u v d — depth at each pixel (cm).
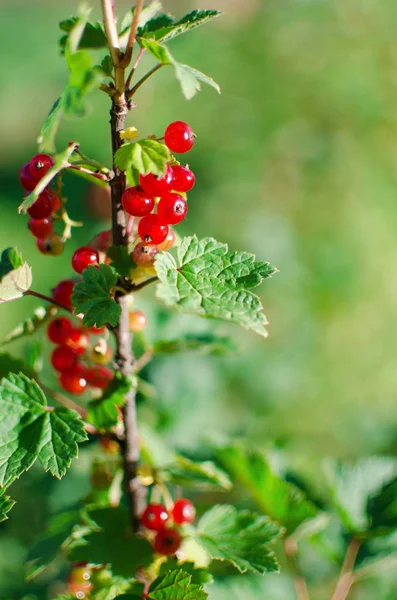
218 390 84
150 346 56
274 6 163
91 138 164
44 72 212
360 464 56
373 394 113
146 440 55
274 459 58
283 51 157
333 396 110
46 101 205
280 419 100
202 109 158
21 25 230
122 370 50
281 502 54
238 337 102
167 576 48
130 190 47
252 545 50
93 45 46
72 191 142
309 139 148
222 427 76
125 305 49
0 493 47
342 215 139
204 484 53
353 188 142
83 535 51
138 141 46
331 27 156
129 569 49
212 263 47
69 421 48
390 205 142
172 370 73
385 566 55
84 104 43
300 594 55
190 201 143
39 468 66
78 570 52
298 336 117
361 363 118
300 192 144
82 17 45
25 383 49
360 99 148
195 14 47
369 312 126
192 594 48
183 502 52
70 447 48
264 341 113
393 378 117
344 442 92
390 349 123
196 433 70
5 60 211
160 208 47
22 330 50
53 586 62
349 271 129
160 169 46
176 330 57
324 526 55
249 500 63
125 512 52
